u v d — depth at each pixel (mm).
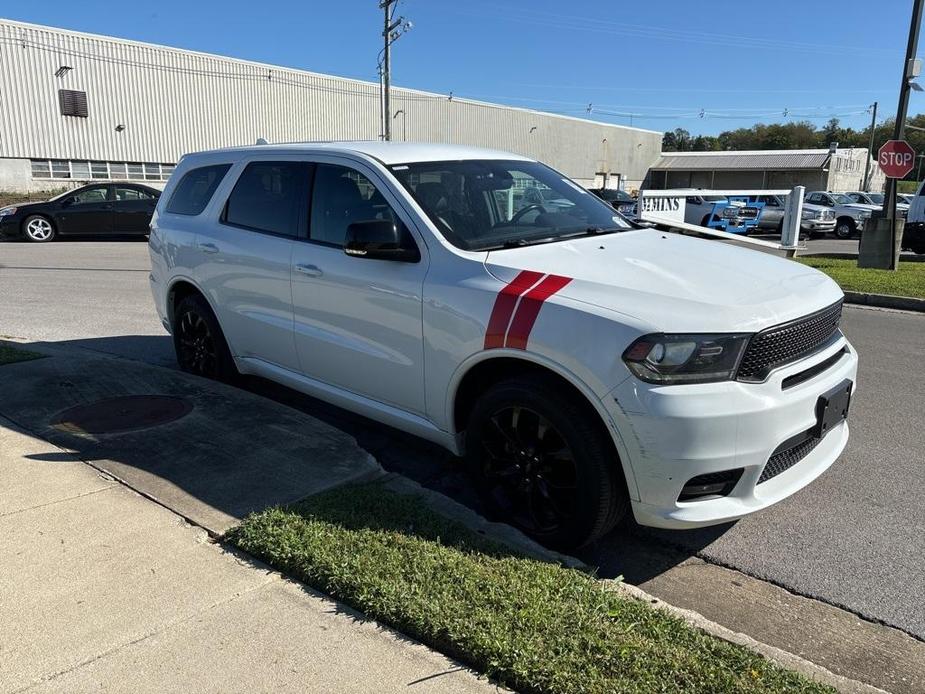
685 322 2873
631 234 4168
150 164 35906
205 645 2477
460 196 3998
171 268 5543
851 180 65062
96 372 5652
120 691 2264
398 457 4492
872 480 4219
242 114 38781
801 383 3160
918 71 12594
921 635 2828
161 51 35562
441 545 3088
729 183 65625
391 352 3830
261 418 4613
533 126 55219
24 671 2344
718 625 2727
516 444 3377
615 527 3676
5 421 4562
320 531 3135
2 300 9844
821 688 2289
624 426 2885
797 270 3697
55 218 18094
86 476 3758
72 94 33031
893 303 10180
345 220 4164
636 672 2328
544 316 3113
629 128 65062
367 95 44219
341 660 2410
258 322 4746
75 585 2805
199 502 3475
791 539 3557
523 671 2295
